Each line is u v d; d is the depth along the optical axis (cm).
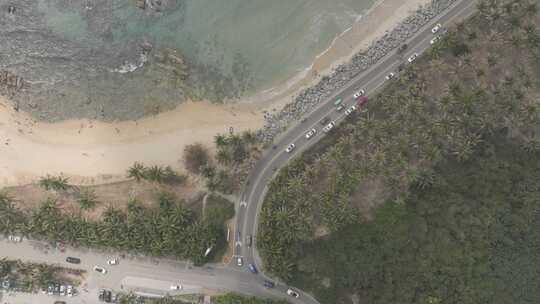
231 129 9181
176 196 9044
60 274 8906
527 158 8600
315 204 8638
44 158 9181
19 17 9281
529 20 8950
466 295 8031
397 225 8431
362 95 9112
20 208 8994
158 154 9188
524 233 8338
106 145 9212
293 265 8575
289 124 9112
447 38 8812
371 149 8738
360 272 8338
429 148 8494
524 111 8538
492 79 8925
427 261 8225
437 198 8544
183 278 8875
